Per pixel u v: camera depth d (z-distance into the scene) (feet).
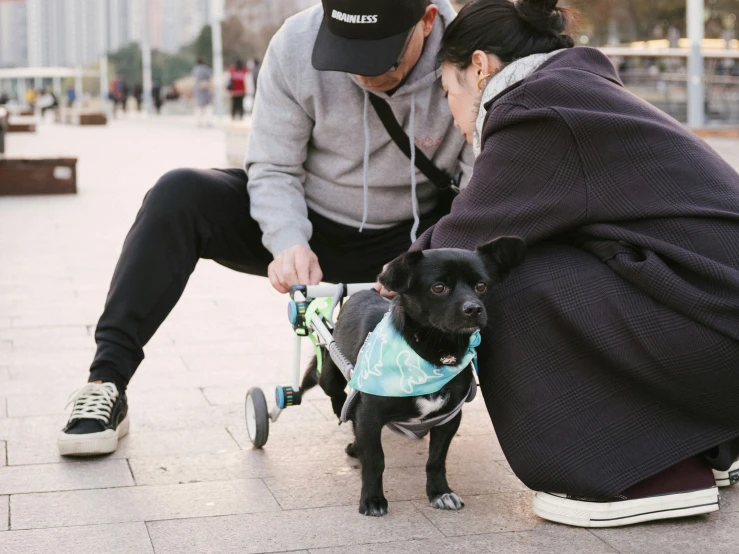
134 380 7.91
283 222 6.82
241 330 9.55
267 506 5.61
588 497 5.31
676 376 5.24
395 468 6.23
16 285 11.34
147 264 6.60
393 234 7.37
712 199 5.35
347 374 5.56
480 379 5.63
